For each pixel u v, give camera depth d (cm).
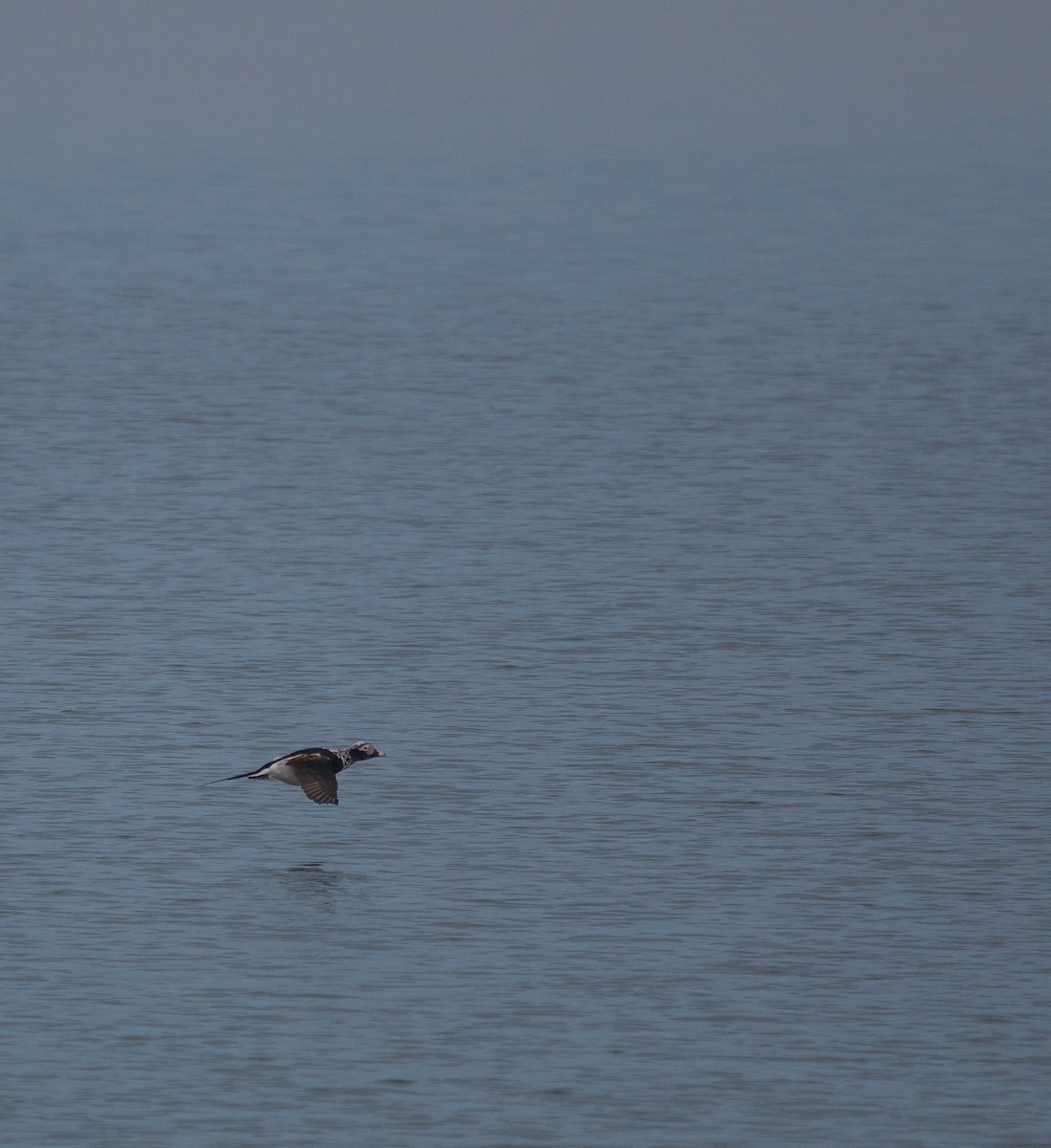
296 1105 3491
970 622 5972
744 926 4106
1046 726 5156
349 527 6994
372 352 10506
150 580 6347
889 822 4588
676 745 5022
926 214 15600
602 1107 3491
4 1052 3631
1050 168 18000
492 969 3931
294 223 15562
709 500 7369
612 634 5850
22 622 5912
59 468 7888
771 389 9425
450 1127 3434
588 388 9481
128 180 17938
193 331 11175
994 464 7912
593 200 16588
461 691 5391
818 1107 3500
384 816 4600
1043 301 11906
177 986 3856
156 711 5219
